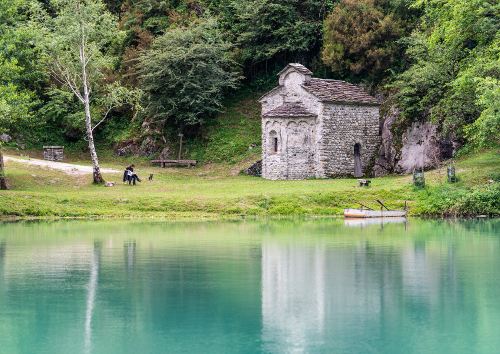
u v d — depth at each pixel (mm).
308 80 72750
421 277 31844
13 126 74188
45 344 23000
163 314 26000
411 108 69938
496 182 58688
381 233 46562
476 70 58188
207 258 36844
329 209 58500
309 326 24625
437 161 68688
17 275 32625
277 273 32750
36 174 67000
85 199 59781
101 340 23328
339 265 34781
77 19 65938
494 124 53844
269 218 56281
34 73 67062
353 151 72625
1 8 62812
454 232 47000
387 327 24484
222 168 79500
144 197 60344
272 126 72375
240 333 23953
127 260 36438
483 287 29844
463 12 59688
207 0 96750
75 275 32562
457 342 23016
